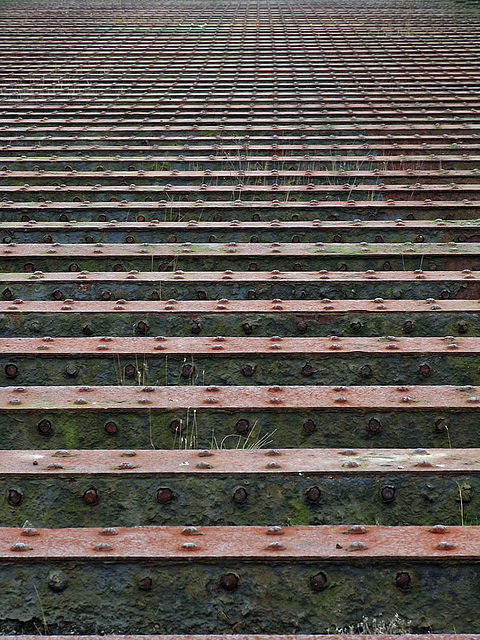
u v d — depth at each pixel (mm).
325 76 14586
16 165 9258
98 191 8109
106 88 13883
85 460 3475
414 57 16422
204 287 5504
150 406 3861
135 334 4926
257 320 4953
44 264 6016
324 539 3016
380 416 3855
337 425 3850
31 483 3350
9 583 2881
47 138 10195
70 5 26281
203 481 3359
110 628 2840
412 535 3033
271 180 8516
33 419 3824
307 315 4973
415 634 2689
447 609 2863
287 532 3068
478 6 24312
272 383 4391
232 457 3520
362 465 3428
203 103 12555
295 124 11141
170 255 6020
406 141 10133
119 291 5500
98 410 3836
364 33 19594
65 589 2885
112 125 11062
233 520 3309
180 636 2676
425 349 4469
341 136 10523
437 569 2908
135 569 2912
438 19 21656
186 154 9609
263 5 26578
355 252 6105
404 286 5492
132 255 6023
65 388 4047
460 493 3334
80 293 5508
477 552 2910
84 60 16438
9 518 3297
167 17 23109
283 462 3463
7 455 3521
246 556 2908
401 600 2873
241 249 6211
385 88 13656
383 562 2908
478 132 10703
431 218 7344
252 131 10617
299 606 2873
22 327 4953
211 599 2881
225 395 3986
